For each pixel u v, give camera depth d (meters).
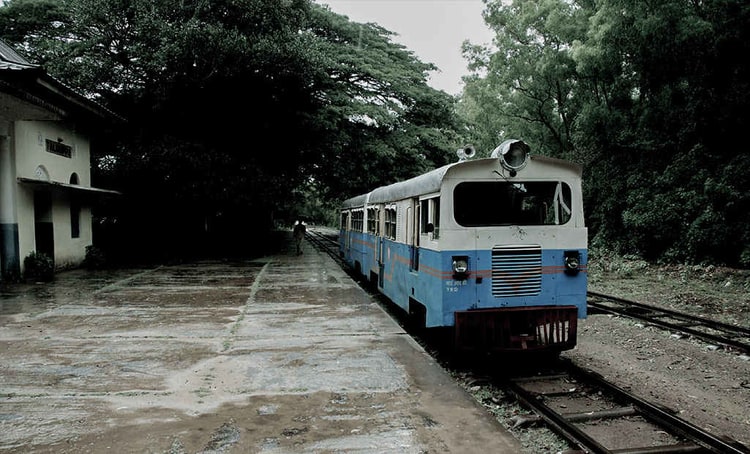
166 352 7.62
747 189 18.84
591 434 5.44
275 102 23.22
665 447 4.91
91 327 9.26
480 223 7.54
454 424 5.07
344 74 27.20
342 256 22.14
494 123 33.69
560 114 31.17
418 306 9.33
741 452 4.77
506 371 7.61
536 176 7.63
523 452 4.48
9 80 12.31
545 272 7.51
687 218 20.73
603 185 25.58
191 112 22.64
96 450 4.46
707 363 8.13
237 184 21.98
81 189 16.86
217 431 4.87
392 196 11.12
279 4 20.55
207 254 25.62
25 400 5.65
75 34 23.72
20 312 10.61
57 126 17.39
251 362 7.12
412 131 28.20
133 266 19.95
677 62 20.36
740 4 17.72
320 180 29.73
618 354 8.68
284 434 4.81
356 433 4.84
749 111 19.11
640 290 16.06
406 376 6.55
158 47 19.73
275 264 20.97
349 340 8.38
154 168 20.92
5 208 14.62
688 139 21.80
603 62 22.19
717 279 17.56
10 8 23.08
